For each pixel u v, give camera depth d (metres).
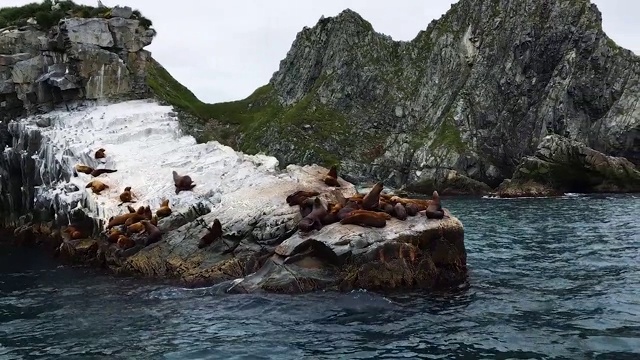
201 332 12.92
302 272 16.00
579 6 73.25
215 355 11.41
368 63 92.31
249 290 16.02
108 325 13.77
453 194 64.44
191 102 89.81
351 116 87.56
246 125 91.06
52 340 12.74
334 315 13.89
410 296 15.48
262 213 18.47
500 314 13.79
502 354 11.11
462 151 69.94
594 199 48.12
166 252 18.72
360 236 16.16
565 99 70.12
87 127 29.09
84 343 12.46
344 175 74.75
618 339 11.77
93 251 21.53
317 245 16.23
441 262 17.03
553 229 29.22
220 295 15.98
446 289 16.28
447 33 87.25
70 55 33.09
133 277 18.84
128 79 34.62
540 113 71.44
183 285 17.41
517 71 74.75
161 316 14.32
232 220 18.55
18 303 16.25
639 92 66.94
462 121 75.00
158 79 86.50
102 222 21.25
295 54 105.31
